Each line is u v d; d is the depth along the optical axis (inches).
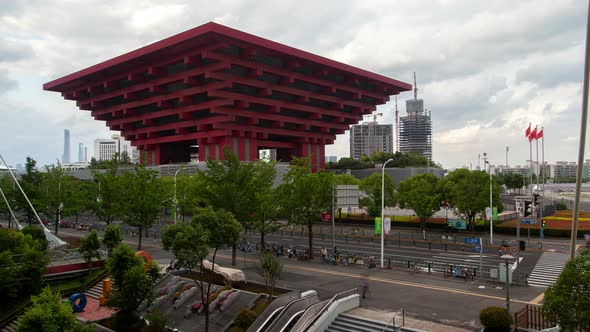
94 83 4261.8
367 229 3107.8
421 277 1587.1
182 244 1002.7
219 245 1095.0
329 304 1123.3
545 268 1727.4
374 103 5004.9
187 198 2498.8
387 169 5482.3
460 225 2839.6
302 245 2391.7
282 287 1346.0
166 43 3250.5
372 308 1187.9
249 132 3873.0
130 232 2920.8
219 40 3110.2
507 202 4911.4
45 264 1414.9
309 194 1959.9
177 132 4010.8
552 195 5639.8
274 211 1957.4
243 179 1749.5
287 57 3582.7
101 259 1684.3
